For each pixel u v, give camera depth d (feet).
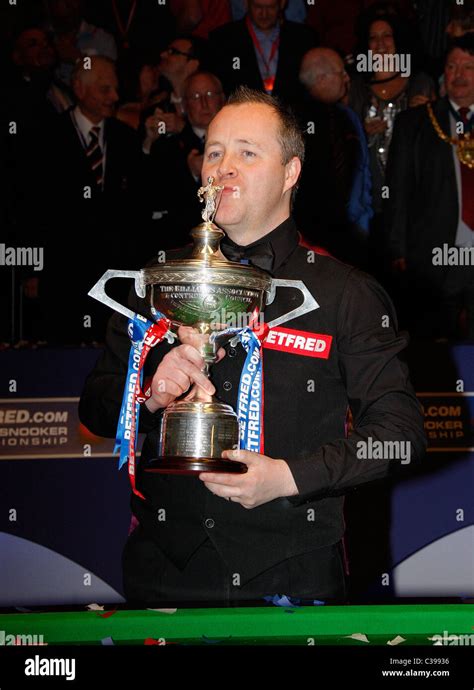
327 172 17.90
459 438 12.73
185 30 18.84
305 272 7.12
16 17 18.39
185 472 6.13
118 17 18.65
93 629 5.32
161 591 6.80
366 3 18.84
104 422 7.22
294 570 6.73
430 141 17.90
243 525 6.72
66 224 17.17
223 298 6.38
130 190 17.62
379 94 18.26
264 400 6.84
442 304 17.74
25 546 12.14
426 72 18.44
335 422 6.92
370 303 6.93
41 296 16.87
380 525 12.58
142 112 18.21
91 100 17.92
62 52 18.33
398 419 6.55
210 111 18.22
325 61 18.33
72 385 12.40
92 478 12.27
